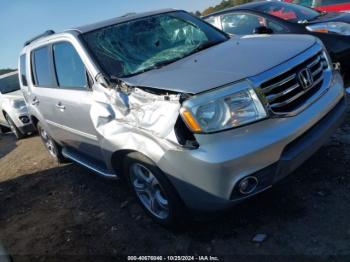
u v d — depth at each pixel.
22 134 8.92
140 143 2.92
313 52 3.12
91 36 3.84
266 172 2.66
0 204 4.84
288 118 2.75
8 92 9.34
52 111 4.53
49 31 4.93
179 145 2.65
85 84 3.72
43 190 4.92
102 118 3.33
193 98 2.62
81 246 3.40
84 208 4.09
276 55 2.97
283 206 3.18
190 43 3.89
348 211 2.95
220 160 2.52
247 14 6.51
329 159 3.73
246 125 2.62
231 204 2.67
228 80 2.68
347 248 2.59
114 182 4.51
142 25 4.04
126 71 3.46
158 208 3.27
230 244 2.91
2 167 6.75
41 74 4.86
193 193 2.74
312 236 2.78
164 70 3.23
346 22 5.75
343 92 3.36
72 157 4.86
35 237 3.77
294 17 6.22
